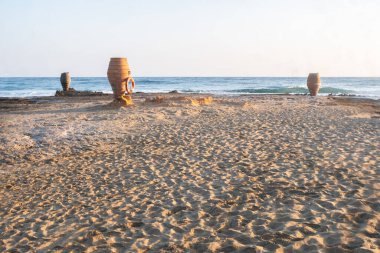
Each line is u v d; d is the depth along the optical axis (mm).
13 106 17859
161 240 3957
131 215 4680
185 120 12047
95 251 3803
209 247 3707
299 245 3584
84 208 5012
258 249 3570
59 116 12977
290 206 4625
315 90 25375
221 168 6539
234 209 4676
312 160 6742
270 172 6141
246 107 15547
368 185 5184
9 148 8523
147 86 60188
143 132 10125
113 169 6816
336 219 4121
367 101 19453
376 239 3576
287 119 11953
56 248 3922
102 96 25031
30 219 4742
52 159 7730
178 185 5734
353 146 7727
